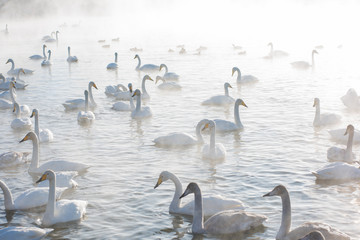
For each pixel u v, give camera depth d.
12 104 31.91
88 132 24.97
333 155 19.58
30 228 13.43
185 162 19.89
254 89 36.12
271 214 14.76
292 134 23.67
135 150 21.64
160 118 27.78
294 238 12.67
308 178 17.66
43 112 29.97
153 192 16.75
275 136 23.39
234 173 18.42
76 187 17.30
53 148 22.27
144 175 18.41
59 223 14.48
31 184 17.81
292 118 26.88
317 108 25.05
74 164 18.66
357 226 13.90
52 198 14.55
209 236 13.55
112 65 48.75
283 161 19.64
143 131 24.98
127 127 25.86
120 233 13.86
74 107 30.47
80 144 22.81
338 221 14.23
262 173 18.33
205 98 33.19
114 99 33.84
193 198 16.06
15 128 26.16
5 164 19.58
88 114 27.12
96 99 33.84
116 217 14.87
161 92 36.09
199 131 22.48
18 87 38.41
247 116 27.67
